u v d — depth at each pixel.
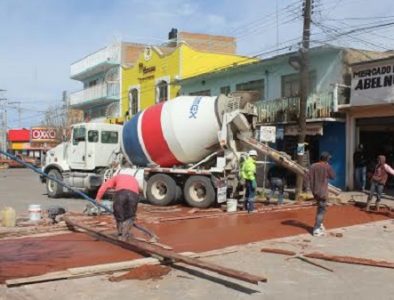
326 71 25.42
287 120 26.05
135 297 7.21
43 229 12.62
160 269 8.55
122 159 21.89
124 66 44.16
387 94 21.92
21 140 84.75
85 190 22.70
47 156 23.91
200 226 13.76
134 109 42.69
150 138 19.86
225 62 37.44
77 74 52.06
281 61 27.77
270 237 12.12
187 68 36.16
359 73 23.11
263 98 29.36
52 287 7.66
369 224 14.45
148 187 19.53
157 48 39.03
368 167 24.38
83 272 8.26
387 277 8.52
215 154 19.16
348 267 9.20
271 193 20.73
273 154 19.52
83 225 12.59
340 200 19.33
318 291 7.65
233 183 18.48
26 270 8.61
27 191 27.25
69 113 67.12
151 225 13.89
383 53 25.94
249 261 9.54
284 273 8.70
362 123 24.14
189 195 18.59
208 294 7.39
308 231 13.06
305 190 20.77
